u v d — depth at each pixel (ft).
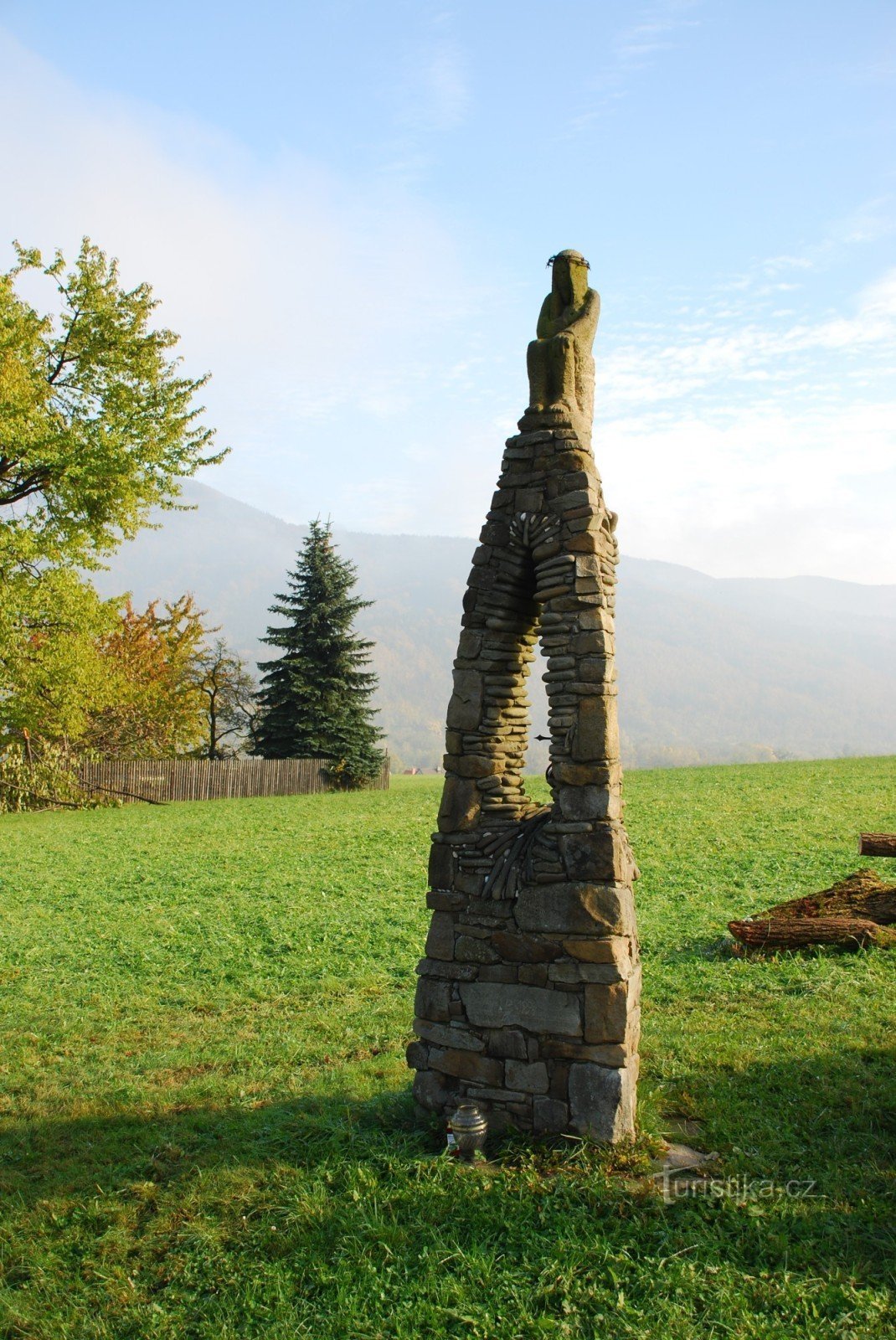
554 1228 19.74
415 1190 21.38
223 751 183.52
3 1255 20.70
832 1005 33.65
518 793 25.73
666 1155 22.80
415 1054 24.88
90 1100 28.91
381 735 159.43
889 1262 18.22
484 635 25.50
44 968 44.57
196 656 176.45
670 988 37.22
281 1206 21.44
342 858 71.15
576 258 26.20
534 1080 23.12
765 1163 22.04
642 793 99.35
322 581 159.94
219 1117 26.86
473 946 24.20
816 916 40.86
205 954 46.01
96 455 98.32
